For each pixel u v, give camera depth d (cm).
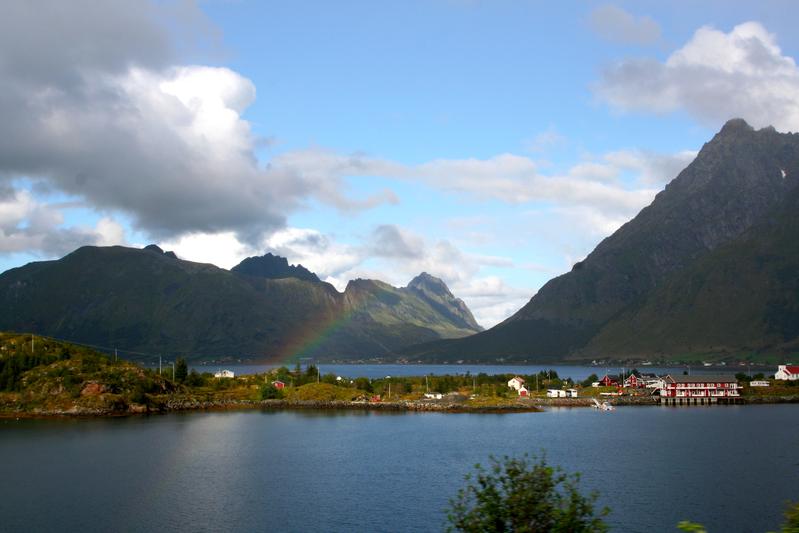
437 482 13100
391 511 11050
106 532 10069
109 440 18712
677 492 12025
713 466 14350
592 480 12988
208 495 12162
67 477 13688
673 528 9981
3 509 11262
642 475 13438
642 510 10894
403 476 13675
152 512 11050
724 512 10775
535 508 4131
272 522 10500
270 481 13262
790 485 12550
